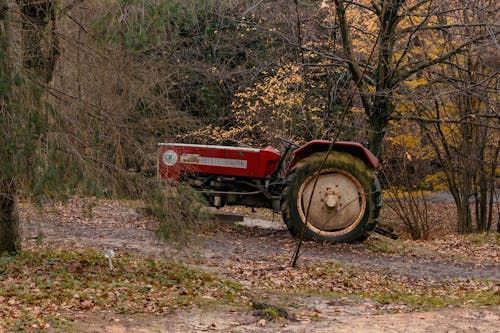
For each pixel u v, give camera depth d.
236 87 22.58
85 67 8.38
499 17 16.19
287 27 18.94
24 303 7.24
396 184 20.59
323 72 18.91
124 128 8.54
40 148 7.48
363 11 17.27
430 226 21.52
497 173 19.38
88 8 8.42
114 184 8.61
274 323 7.35
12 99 7.28
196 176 14.50
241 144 18.88
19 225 10.09
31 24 7.92
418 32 16.50
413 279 11.17
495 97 17.75
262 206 14.51
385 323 7.25
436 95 15.68
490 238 17.67
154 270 9.87
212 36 21.92
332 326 7.18
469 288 10.50
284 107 18.47
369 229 13.31
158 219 9.05
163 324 6.94
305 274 10.61
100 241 12.52
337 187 13.38
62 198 7.82
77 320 6.73
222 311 7.72
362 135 20.39
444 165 19.52
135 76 8.55
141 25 7.87
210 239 13.05
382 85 16.41
